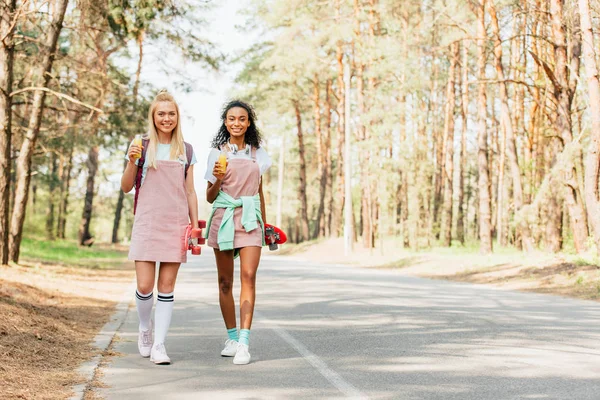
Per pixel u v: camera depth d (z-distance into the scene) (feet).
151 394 14.56
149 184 18.11
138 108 63.98
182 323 25.96
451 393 14.60
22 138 65.67
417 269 71.46
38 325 21.44
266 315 28.63
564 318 28.04
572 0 57.98
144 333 18.97
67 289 37.19
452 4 80.18
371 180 107.86
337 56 124.77
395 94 108.17
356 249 116.37
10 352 17.26
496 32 71.46
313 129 186.80
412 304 33.53
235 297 35.83
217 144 19.25
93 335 22.48
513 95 111.14
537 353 19.44
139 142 17.78
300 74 124.57
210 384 15.52
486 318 27.76
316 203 233.55
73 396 14.02
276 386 15.31
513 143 73.56
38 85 51.06
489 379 15.97
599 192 52.08
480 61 79.66
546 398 14.14
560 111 59.26
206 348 20.43
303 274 59.93
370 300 35.42
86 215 115.65
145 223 17.99
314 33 118.52
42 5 44.45
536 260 57.21
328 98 148.05
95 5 50.21
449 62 122.01
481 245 80.23
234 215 18.49
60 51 54.90
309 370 17.07
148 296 18.28
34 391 14.11
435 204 137.08
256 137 19.19
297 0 115.03
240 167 18.65
